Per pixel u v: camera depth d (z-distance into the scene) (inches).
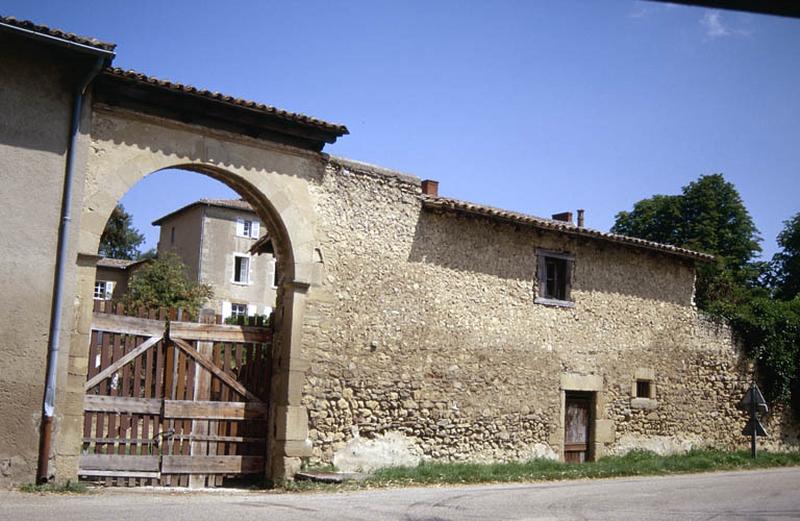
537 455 552.1
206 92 400.2
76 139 371.9
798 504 355.6
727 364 700.7
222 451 425.4
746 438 705.0
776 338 733.9
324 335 451.5
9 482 340.8
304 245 446.6
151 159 396.8
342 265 464.4
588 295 603.8
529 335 558.9
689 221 1268.5
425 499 353.4
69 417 360.8
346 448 453.7
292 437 428.1
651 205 1310.3
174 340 417.1
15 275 350.9
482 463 513.3
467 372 519.5
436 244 516.4
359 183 480.4
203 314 430.9
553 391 568.1
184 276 1167.0
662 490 407.2
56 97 369.7
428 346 500.7
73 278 366.3
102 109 385.4
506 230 558.3
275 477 424.5
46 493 332.2
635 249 643.5
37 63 365.4
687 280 684.1
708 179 1273.4
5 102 355.9
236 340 437.4
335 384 452.8
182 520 267.1
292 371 432.8
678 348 662.5
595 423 594.2
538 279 573.0
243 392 434.6
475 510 316.8
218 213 1365.7
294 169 449.4
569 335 584.4
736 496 383.6
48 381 353.1
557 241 589.6
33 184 359.6
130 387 402.3
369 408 466.9
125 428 394.6
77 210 370.6
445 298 514.6
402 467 461.7
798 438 749.3
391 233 492.1
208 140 417.4
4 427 342.0
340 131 448.8
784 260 1266.0
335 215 465.1
